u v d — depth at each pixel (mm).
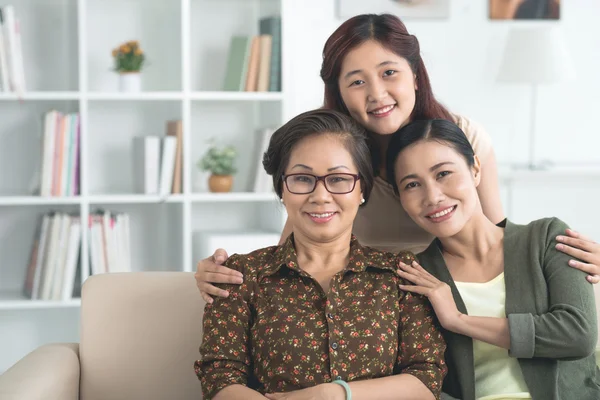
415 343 1722
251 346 1727
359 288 1747
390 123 1999
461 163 1802
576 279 1741
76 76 3641
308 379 1660
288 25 3586
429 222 1810
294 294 1729
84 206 3416
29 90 3625
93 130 3723
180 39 3695
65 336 3773
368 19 1997
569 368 1769
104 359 1911
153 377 1917
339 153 1739
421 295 1771
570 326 1685
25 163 3650
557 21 4316
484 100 4273
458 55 4227
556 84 4344
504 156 4320
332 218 1731
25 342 3746
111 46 3711
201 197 3521
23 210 3689
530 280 1786
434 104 2141
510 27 4262
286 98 3586
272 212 3688
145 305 1943
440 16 4176
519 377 1756
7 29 3346
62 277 3420
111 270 3480
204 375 1707
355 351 1670
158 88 3770
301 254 1798
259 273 1765
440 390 1686
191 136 3828
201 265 1816
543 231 1833
